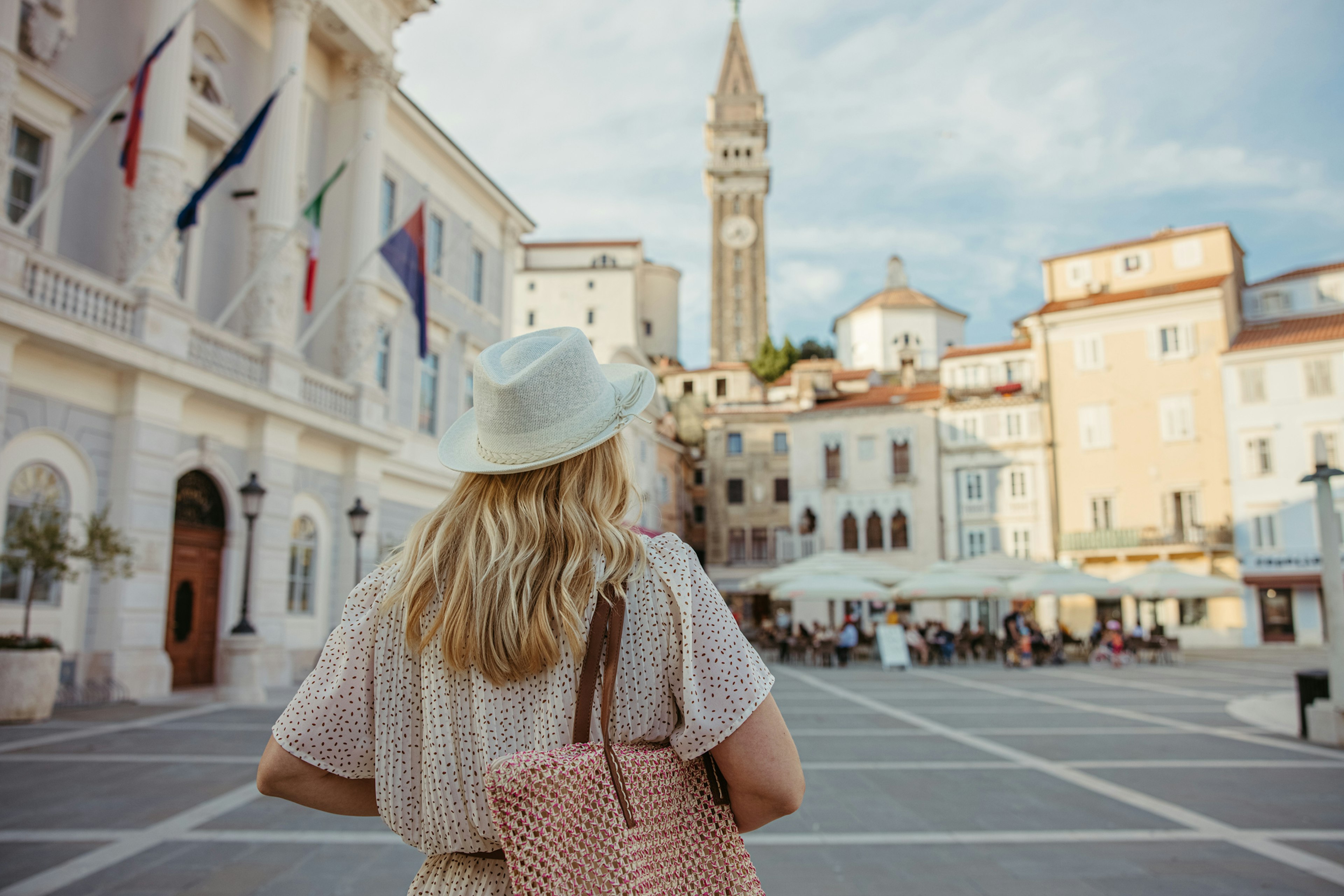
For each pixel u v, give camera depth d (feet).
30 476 43.34
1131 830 20.97
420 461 82.23
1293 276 151.02
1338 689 34.50
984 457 154.30
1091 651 103.14
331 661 4.41
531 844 3.44
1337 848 19.30
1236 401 139.54
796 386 184.34
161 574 49.03
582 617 3.97
